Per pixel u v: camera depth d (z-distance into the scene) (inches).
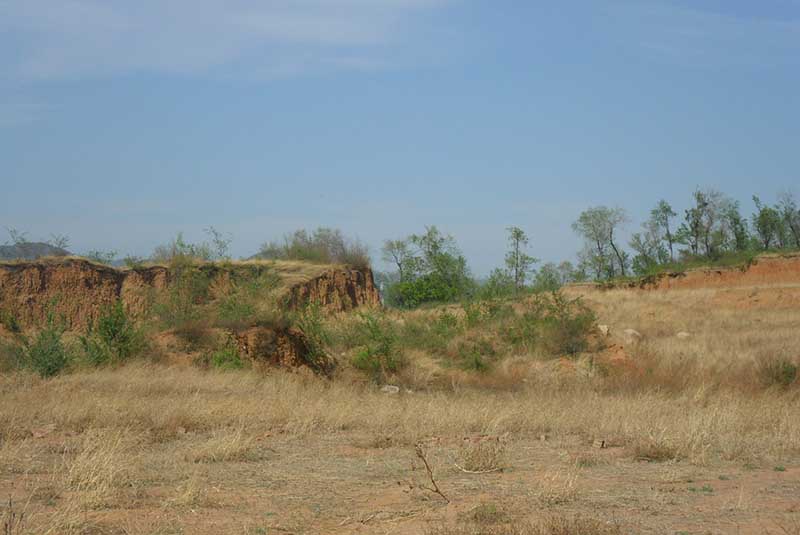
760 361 930.1
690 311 1706.4
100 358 906.1
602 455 447.8
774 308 1744.6
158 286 1396.4
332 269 1636.3
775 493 335.9
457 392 896.3
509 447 477.7
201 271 1312.7
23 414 541.6
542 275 1798.7
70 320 1307.8
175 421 530.9
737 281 2036.2
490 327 1236.5
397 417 579.5
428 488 341.1
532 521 280.4
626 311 1701.5
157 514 293.4
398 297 2204.7
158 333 1015.6
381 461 421.4
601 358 1102.4
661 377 954.1
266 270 1547.7
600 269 2652.6
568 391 885.2
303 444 485.7
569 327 1176.2
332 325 1243.8
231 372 854.5
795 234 2476.6
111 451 374.3
